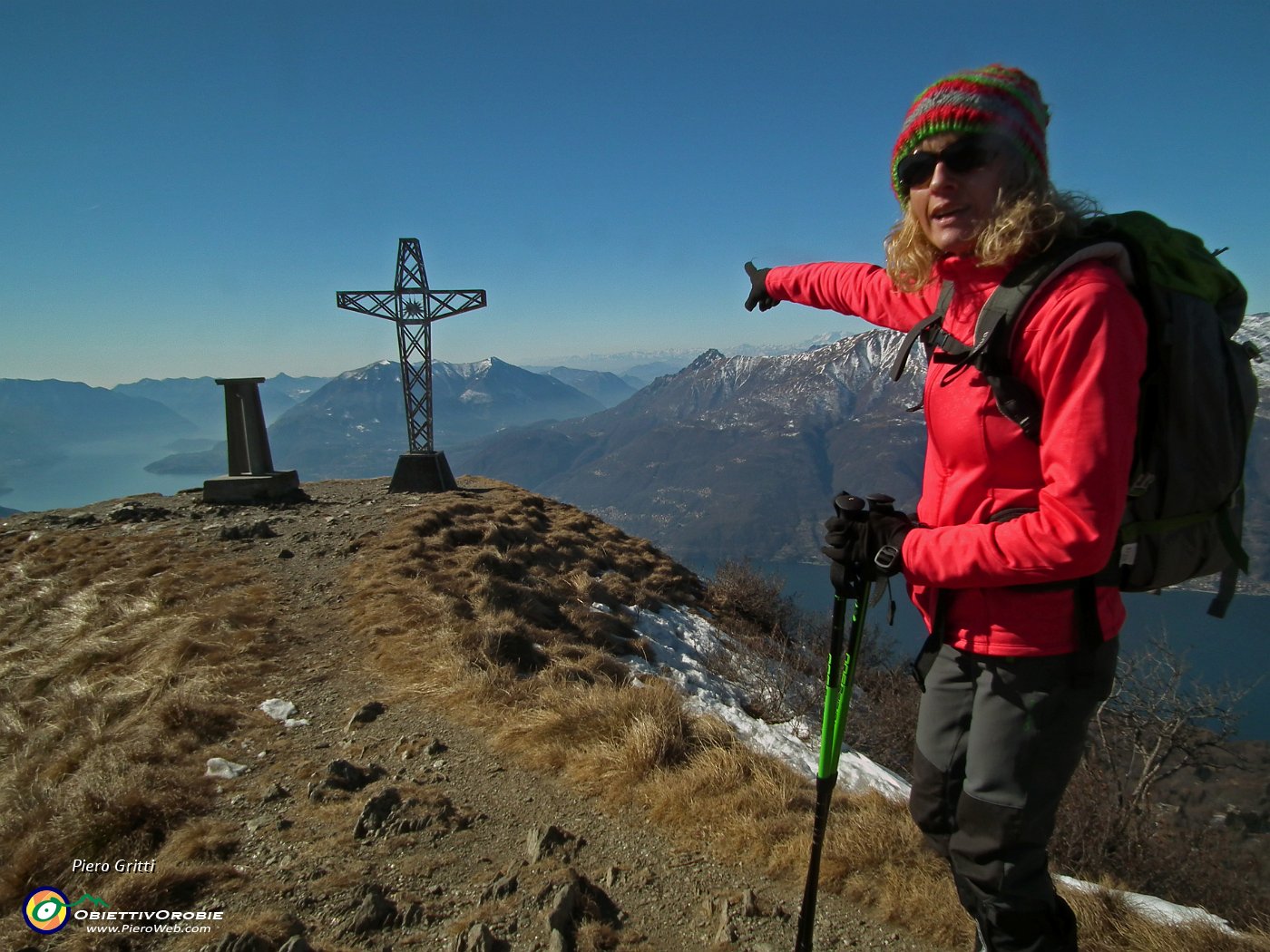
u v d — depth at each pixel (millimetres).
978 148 1765
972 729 1967
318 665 7301
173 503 16672
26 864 4023
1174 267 1704
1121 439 1556
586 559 14242
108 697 6613
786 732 7125
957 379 1885
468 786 4801
